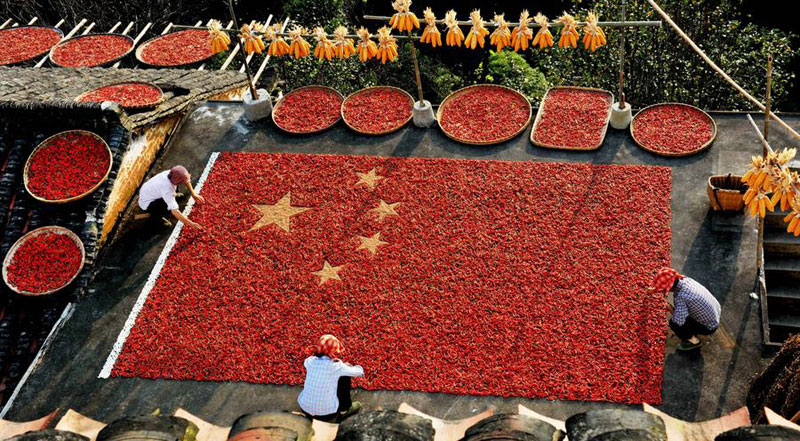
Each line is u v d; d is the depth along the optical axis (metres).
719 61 18.98
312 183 12.24
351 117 13.47
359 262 10.79
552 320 9.66
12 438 4.93
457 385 9.04
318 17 24.92
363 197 11.86
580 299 9.88
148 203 11.17
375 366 9.35
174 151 13.26
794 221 7.30
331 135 13.26
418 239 11.02
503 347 9.41
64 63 16.84
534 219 11.11
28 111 11.46
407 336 9.68
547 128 12.76
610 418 4.89
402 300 10.16
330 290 10.42
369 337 9.72
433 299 10.12
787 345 7.76
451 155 12.55
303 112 13.76
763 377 8.19
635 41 19.34
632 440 4.57
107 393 9.48
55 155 11.38
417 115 13.03
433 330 9.71
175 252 11.24
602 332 9.43
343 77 22.75
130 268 11.08
